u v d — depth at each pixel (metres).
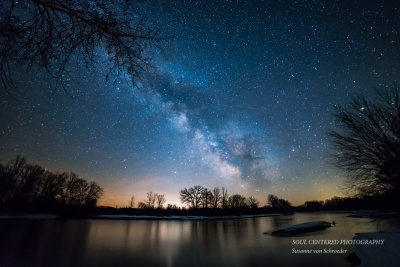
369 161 15.24
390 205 15.23
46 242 18.17
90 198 61.50
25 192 51.78
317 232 25.89
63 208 56.84
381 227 25.42
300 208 136.50
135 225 39.12
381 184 14.84
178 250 16.47
